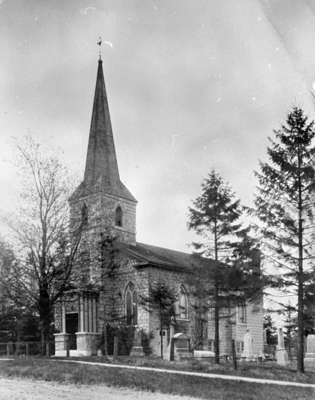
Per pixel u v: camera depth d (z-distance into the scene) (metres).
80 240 21.39
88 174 27.39
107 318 30.44
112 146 28.19
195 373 14.17
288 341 28.88
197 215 16.30
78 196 20.58
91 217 23.36
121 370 13.53
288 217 16.88
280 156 16.20
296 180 16.41
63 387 10.88
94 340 29.64
